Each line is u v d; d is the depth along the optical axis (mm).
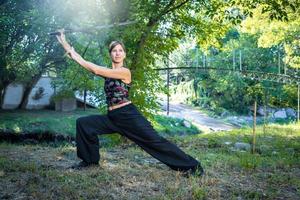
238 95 42469
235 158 7969
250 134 15500
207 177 5656
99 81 12062
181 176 5629
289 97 39219
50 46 14820
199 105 45156
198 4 12727
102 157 6777
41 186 4891
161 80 12383
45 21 10336
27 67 15188
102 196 4645
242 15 12719
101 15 10383
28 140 18781
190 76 46281
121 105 5457
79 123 5699
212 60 44781
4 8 11008
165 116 28094
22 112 24484
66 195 4617
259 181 5871
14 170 5605
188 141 12375
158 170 5984
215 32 13977
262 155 9672
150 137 5500
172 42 12789
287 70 43625
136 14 10633
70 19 10344
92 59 12680
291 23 23406
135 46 11719
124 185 5148
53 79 20984
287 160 8102
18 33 12125
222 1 12555
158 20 11836
